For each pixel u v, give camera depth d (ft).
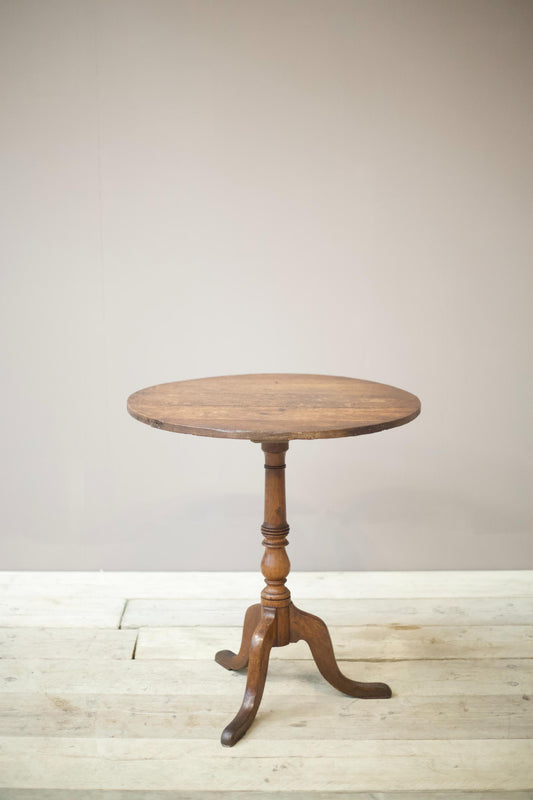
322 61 9.64
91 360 10.21
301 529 10.59
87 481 10.46
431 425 10.34
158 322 10.15
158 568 10.66
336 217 9.95
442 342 10.18
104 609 9.49
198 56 9.63
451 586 10.14
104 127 9.76
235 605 9.61
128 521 10.55
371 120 9.77
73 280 10.06
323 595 9.87
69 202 9.90
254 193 9.89
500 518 10.54
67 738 7.04
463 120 9.76
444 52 9.62
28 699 7.61
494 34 9.59
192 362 10.25
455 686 7.84
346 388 7.86
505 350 10.19
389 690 7.65
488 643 8.66
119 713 7.41
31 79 9.67
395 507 10.52
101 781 6.50
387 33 9.59
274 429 6.13
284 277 10.06
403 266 10.03
